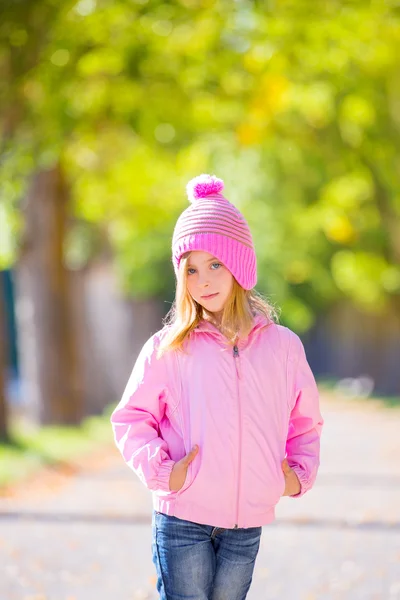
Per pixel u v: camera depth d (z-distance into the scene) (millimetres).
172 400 4551
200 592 4488
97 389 27219
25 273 20641
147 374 4555
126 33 14352
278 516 10445
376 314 37625
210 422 4426
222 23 14352
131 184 19562
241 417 4441
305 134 17109
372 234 28812
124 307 31109
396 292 33406
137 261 30734
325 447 18312
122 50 14445
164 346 4523
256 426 4461
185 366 4523
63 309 20594
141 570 7922
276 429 4527
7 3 13172
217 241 4523
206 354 4516
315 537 9266
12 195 15000
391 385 36719
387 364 37094
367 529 9625
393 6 14258
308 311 38469
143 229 21859
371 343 38094
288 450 4816
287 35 14461
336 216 20609
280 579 7617
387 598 6973
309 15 14219
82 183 19672
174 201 20734
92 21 14117
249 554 4578
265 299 4930
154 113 15594
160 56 14914
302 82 15469
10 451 15414
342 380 39469
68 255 25219
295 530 9641
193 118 16078
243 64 14828
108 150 18656
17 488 12227
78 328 22031
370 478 13562
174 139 16547
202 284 4551
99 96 15328
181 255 4625
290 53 14680
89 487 12609
